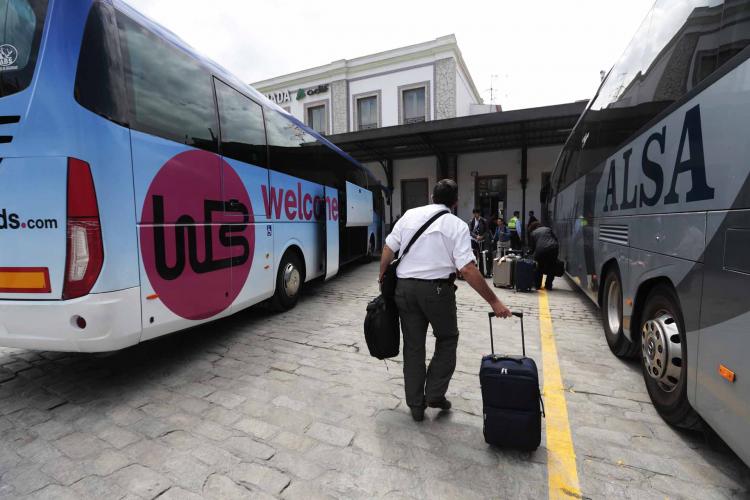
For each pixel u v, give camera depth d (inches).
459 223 103.0
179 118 138.1
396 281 109.9
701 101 91.3
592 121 215.3
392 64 741.3
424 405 110.0
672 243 103.7
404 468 89.8
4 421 110.0
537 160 652.7
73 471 88.5
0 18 106.9
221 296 161.0
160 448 97.4
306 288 322.3
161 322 129.5
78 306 105.6
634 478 86.2
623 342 153.7
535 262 308.7
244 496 81.0
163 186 129.4
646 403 120.9
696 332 89.7
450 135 581.9
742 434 72.9
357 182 393.4
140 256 120.1
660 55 120.0
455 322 108.6
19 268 107.7
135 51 121.3
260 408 117.6
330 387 132.1
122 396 125.0
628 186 143.6
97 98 108.0
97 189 107.0
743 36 77.3
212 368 148.2
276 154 212.7
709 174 86.4
